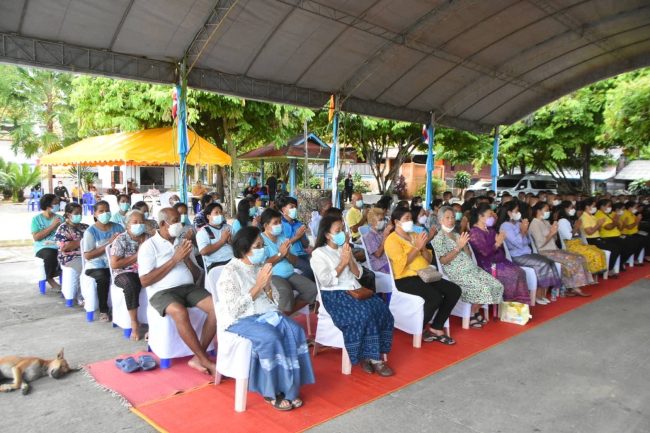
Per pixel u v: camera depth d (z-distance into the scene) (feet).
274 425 10.91
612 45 39.14
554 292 22.39
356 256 21.01
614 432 10.96
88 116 50.62
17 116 87.76
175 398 12.14
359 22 28.68
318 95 35.70
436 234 18.69
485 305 18.89
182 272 14.69
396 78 37.63
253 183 74.64
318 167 101.24
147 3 22.70
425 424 11.13
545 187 67.05
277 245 17.16
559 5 31.32
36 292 22.81
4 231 44.62
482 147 68.54
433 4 28.09
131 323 16.30
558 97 47.67
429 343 16.53
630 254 29.27
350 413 11.58
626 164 87.04
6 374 12.68
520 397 12.59
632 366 14.73
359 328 13.58
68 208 20.70
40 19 21.80
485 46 35.83
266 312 12.39
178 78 27.37
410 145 67.41
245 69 30.35
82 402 11.91
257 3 24.84
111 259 16.65
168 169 85.25
